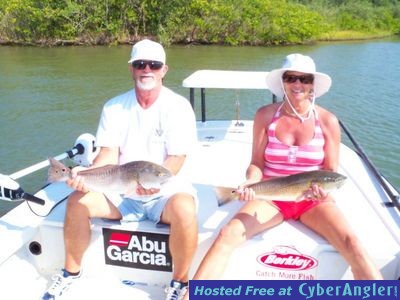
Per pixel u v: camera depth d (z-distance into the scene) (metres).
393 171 7.90
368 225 2.63
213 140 4.10
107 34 27.48
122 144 2.66
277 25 28.38
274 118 2.61
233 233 2.35
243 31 28.39
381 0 47.00
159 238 2.55
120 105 2.63
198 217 2.70
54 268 2.77
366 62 19.94
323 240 2.42
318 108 2.63
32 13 26.39
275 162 2.62
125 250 2.62
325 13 38.59
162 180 2.30
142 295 2.56
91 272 2.70
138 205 2.57
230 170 3.42
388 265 2.38
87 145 3.40
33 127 10.05
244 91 12.26
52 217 2.71
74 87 14.12
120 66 18.31
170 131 2.58
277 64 19.17
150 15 27.91
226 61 20.17
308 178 2.30
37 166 3.01
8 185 2.59
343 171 3.49
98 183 2.34
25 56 21.52
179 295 2.37
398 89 14.05
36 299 2.53
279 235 2.47
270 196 2.35
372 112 11.45
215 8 27.66
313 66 2.49
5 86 14.19
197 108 10.93
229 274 2.50
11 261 2.72
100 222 2.62
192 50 25.11
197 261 2.58
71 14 26.58
